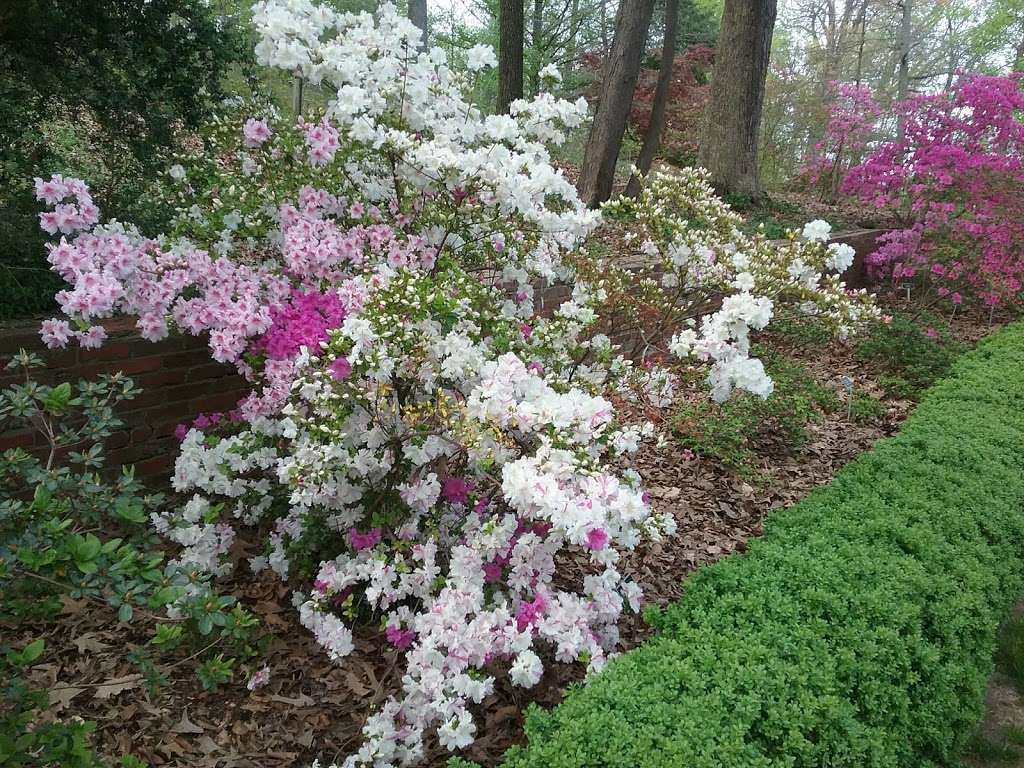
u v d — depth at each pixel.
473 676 1.99
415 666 2.04
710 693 1.86
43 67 3.43
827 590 2.35
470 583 2.17
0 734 1.42
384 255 2.73
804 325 5.76
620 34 8.41
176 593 1.64
